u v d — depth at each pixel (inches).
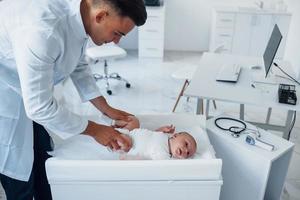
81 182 50.4
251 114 125.8
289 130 87.8
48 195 64.4
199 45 207.0
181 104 131.4
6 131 48.1
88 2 38.3
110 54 135.9
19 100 47.9
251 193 64.9
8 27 40.2
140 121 66.0
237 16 177.8
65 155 55.8
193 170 49.4
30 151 51.6
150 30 180.2
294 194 80.7
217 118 72.7
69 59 44.4
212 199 53.1
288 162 65.2
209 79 87.6
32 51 35.8
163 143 58.8
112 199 52.7
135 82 153.6
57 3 39.4
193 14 197.9
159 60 186.9
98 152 56.7
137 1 37.1
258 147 62.1
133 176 49.8
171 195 52.4
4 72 45.6
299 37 151.5
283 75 91.9
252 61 103.6
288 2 179.3
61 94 113.8
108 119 61.1
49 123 40.6
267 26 177.9
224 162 67.6
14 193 54.6
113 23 38.2
